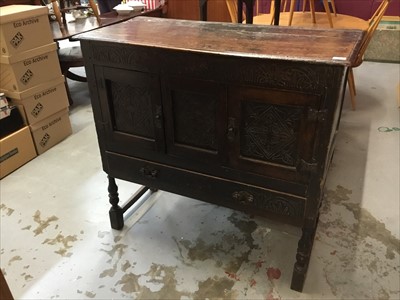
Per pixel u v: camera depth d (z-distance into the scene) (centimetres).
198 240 169
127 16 338
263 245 165
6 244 168
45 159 237
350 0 378
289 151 119
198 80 120
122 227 177
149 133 142
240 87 115
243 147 126
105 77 137
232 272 151
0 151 213
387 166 218
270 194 129
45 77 235
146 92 133
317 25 264
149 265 156
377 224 174
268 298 139
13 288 146
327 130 110
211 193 142
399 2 362
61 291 145
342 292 140
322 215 180
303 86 106
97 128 153
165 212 188
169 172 146
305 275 142
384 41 379
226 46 119
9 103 227
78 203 195
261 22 282
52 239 171
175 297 141
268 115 116
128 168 156
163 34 137
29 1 285
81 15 329
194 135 134
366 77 350
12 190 206
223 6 375
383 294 139
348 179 207
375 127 261
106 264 157
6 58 209
